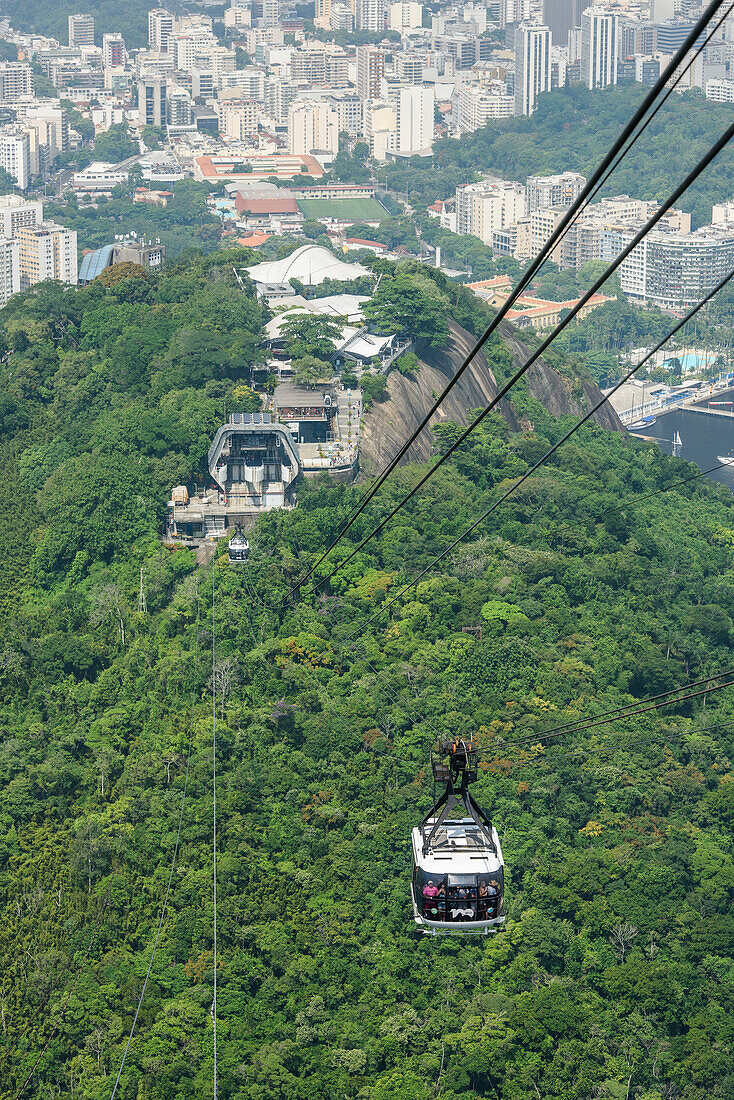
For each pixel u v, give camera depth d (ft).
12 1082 499.92
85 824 602.85
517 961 549.95
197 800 617.62
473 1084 506.89
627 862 597.11
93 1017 518.37
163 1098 493.36
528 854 599.57
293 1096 497.05
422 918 194.18
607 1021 528.22
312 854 596.29
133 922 561.84
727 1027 529.45
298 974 536.83
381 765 640.17
